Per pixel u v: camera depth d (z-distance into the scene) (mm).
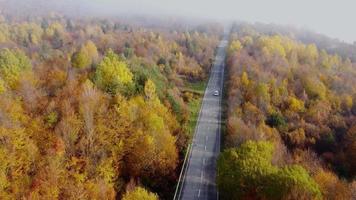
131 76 73750
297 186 44812
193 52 149875
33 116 59031
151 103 68875
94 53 111875
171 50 151750
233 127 71000
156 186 57656
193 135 76688
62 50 143250
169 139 62250
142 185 55781
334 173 69312
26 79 66875
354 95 107250
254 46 154000
